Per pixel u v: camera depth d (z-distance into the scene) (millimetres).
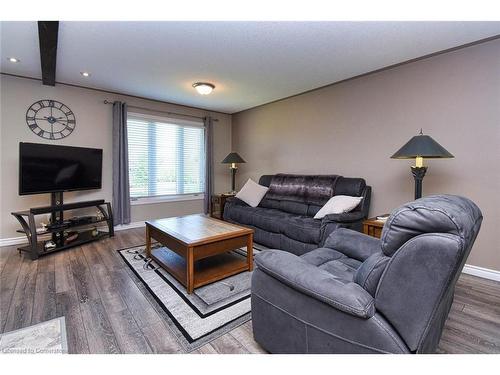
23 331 1583
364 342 979
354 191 3041
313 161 3906
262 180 4312
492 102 2303
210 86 3520
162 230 2461
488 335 1574
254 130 4984
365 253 1735
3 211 3229
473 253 2449
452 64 2520
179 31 2178
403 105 2881
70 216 3703
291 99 4203
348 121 3424
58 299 1966
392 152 2996
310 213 3342
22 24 2072
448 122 2561
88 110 3781
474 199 2426
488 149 2336
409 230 925
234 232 2385
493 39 2273
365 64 2861
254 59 2740
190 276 2068
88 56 2674
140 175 4363
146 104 4332
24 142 3047
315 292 1080
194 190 5066
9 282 2238
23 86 3303
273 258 1322
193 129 5012
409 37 2258
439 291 870
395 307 933
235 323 1712
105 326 1646
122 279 2324
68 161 3314
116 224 4023
